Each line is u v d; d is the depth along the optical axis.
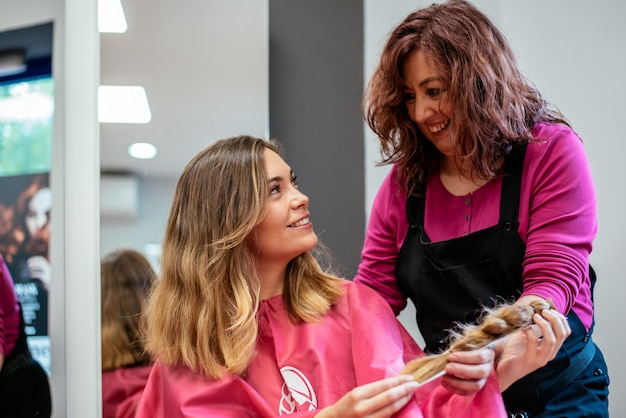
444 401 1.13
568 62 1.86
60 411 1.74
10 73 1.81
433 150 1.44
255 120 1.87
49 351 1.75
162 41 1.87
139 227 1.89
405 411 1.08
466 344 1.08
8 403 1.72
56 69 1.80
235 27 1.88
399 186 1.47
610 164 1.80
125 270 1.87
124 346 1.86
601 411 1.31
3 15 1.81
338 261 1.86
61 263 1.77
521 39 1.89
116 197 1.88
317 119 1.88
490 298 1.33
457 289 1.37
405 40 1.30
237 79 1.87
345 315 1.35
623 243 1.78
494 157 1.32
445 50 1.27
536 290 1.21
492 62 1.27
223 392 1.25
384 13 1.88
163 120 1.88
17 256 1.78
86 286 1.77
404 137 1.40
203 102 1.88
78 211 1.78
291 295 1.36
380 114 1.39
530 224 1.30
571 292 1.22
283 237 1.33
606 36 1.82
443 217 1.41
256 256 1.36
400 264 1.45
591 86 1.83
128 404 1.83
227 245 1.32
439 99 1.30
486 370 1.06
